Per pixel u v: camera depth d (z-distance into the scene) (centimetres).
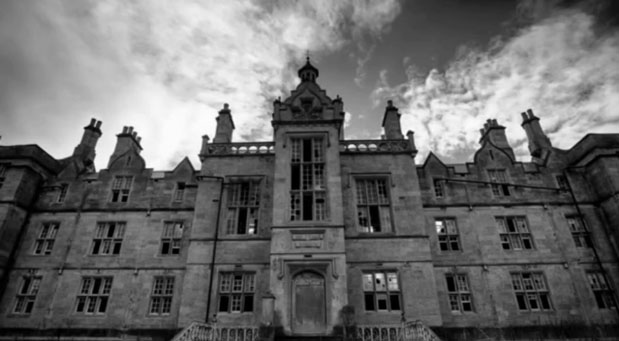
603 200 2331
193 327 1545
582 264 2198
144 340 1973
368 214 2097
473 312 2070
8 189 2338
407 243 1981
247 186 2231
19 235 2333
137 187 2497
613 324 2030
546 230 2298
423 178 2452
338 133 2142
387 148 2297
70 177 2556
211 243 2039
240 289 1947
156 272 2209
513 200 2395
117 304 2127
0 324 2077
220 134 2422
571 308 2073
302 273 1811
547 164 2528
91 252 2309
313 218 1925
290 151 2119
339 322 1644
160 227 2356
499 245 2250
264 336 1538
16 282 2206
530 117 2761
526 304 2100
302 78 2747
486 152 2555
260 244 2017
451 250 2245
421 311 1819
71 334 2044
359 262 1942
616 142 2411
